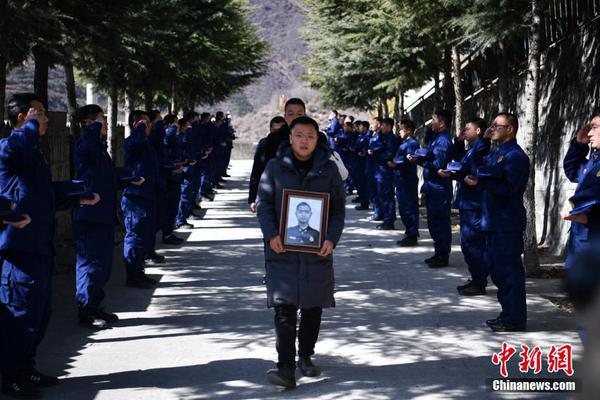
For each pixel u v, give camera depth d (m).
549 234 12.16
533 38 9.58
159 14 12.27
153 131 10.86
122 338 6.65
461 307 7.88
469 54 15.78
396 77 15.88
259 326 7.06
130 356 6.08
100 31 9.38
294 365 5.23
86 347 6.37
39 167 5.29
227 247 12.24
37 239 5.14
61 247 11.80
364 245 12.50
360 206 18.72
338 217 5.38
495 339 6.55
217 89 26.69
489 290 8.80
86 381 5.42
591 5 11.46
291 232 5.20
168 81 15.90
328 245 5.22
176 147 12.38
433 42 14.13
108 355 6.11
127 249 8.89
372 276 9.70
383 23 14.61
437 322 7.21
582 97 11.37
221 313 7.62
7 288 5.11
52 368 5.76
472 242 8.41
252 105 95.62
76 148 6.93
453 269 10.20
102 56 9.90
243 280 9.43
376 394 5.06
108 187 7.03
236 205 19.41
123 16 9.40
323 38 17.53
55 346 6.40
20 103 5.36
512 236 6.78
